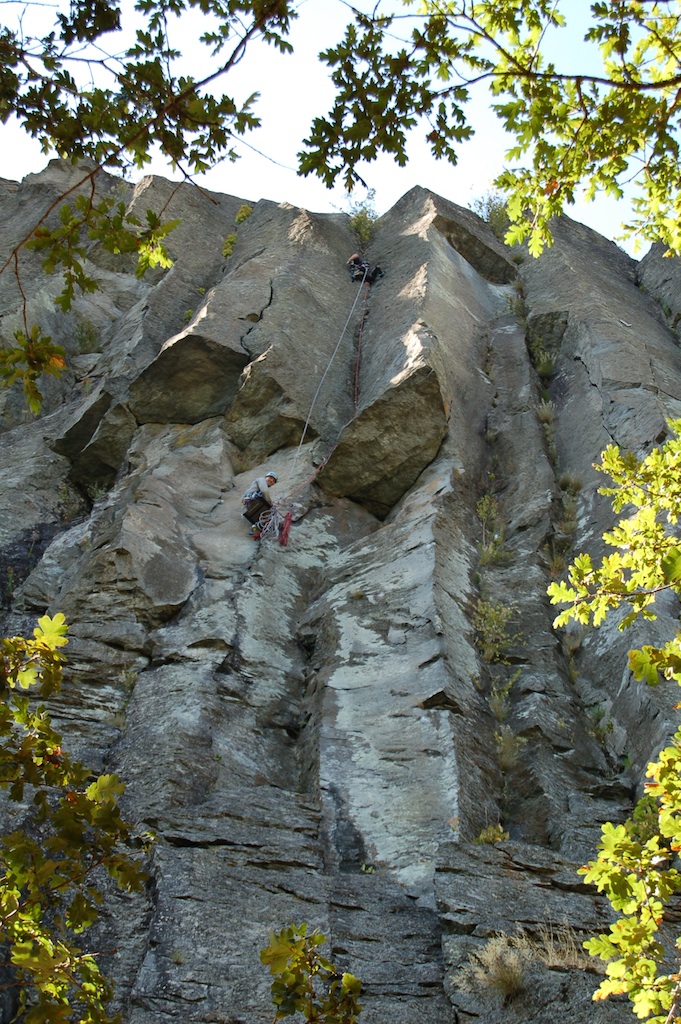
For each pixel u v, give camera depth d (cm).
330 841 1015
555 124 782
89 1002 641
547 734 1140
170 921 863
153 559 1343
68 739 1121
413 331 1686
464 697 1152
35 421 1855
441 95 703
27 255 2216
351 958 876
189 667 1209
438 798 1032
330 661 1234
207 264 2170
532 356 1862
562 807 1065
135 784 1047
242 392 1641
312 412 1639
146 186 2309
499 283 2142
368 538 1429
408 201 2303
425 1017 828
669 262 2183
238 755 1110
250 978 837
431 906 942
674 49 806
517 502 1505
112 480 1703
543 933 877
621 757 1139
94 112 695
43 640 721
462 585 1316
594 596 756
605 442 1559
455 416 1602
